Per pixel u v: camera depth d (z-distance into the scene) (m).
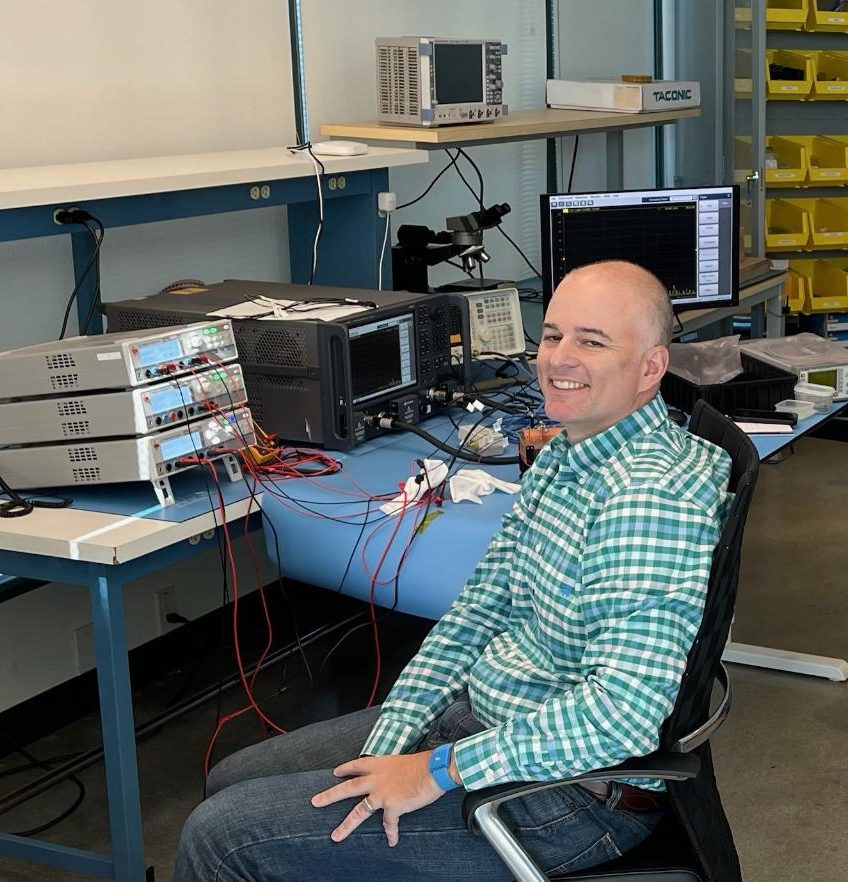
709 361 2.88
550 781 1.51
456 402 2.83
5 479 2.30
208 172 2.74
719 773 2.79
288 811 1.63
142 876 2.23
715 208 3.36
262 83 3.50
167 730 3.01
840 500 4.45
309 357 2.53
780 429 2.60
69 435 2.22
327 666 3.34
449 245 3.54
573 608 1.63
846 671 3.21
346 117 3.81
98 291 2.83
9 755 2.93
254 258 3.52
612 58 5.16
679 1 5.40
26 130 2.91
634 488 1.57
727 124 5.16
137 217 2.71
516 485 2.29
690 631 1.52
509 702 1.69
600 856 1.61
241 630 3.54
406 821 1.60
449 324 2.82
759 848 2.50
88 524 2.14
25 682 2.95
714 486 1.61
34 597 2.94
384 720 1.81
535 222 4.75
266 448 2.50
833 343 3.02
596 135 5.02
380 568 2.18
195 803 2.70
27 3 2.87
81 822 2.64
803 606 3.62
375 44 3.56
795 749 2.88
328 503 2.28
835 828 2.56
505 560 1.88
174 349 2.25
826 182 5.23
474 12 4.28
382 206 3.34
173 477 2.42
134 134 3.16
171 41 3.22
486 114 3.56
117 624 2.11
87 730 3.04
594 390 1.66
